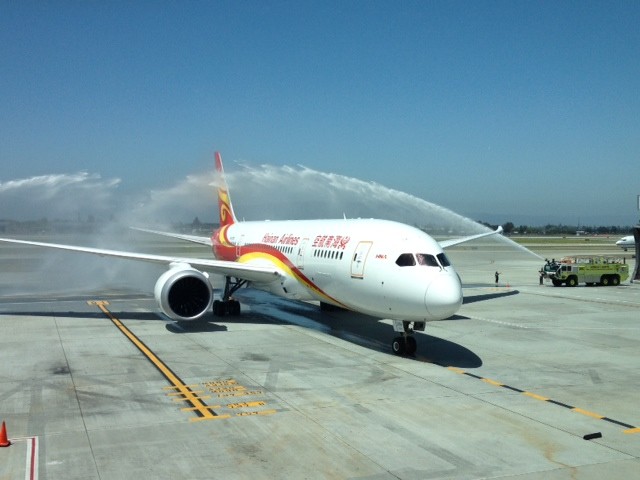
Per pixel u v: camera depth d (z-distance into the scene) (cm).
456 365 1920
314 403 1502
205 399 1532
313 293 2545
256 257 3108
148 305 3312
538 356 2061
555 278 4372
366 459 1151
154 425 1335
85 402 1504
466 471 1097
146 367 1872
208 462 1134
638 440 1259
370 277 2073
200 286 2534
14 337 2361
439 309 1850
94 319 2825
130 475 1074
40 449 1192
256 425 1338
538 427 1334
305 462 1135
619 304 3416
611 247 11488
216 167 4306
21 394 1571
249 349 2152
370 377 1759
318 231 2609
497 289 4194
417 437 1269
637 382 1723
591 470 1105
